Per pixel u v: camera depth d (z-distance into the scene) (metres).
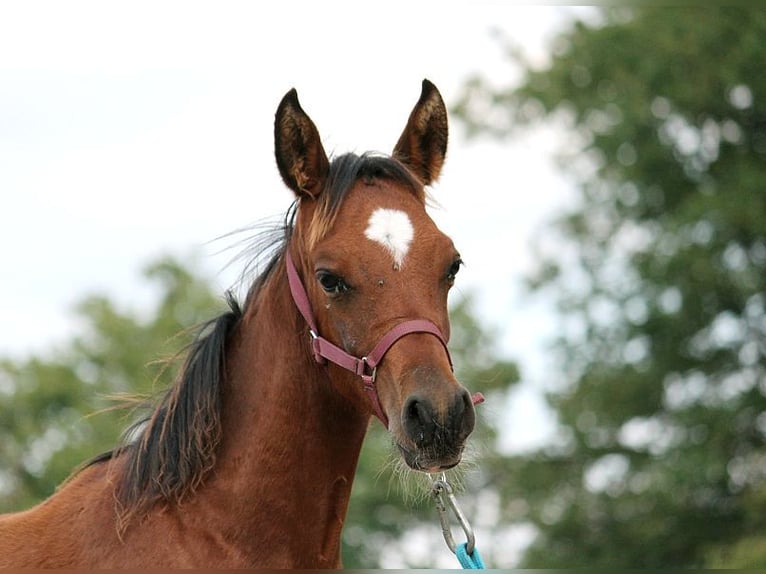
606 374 21.09
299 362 4.29
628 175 21.70
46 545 4.23
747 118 21.38
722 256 20.89
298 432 4.25
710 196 19.72
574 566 20.17
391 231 4.19
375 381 4.12
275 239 4.62
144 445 4.30
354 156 4.39
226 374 4.39
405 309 4.11
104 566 4.14
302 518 4.24
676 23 20.41
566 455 21.41
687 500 20.03
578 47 21.36
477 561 4.42
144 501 4.20
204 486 4.23
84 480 4.43
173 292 25.98
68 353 23.31
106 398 4.65
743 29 19.91
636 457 21.08
